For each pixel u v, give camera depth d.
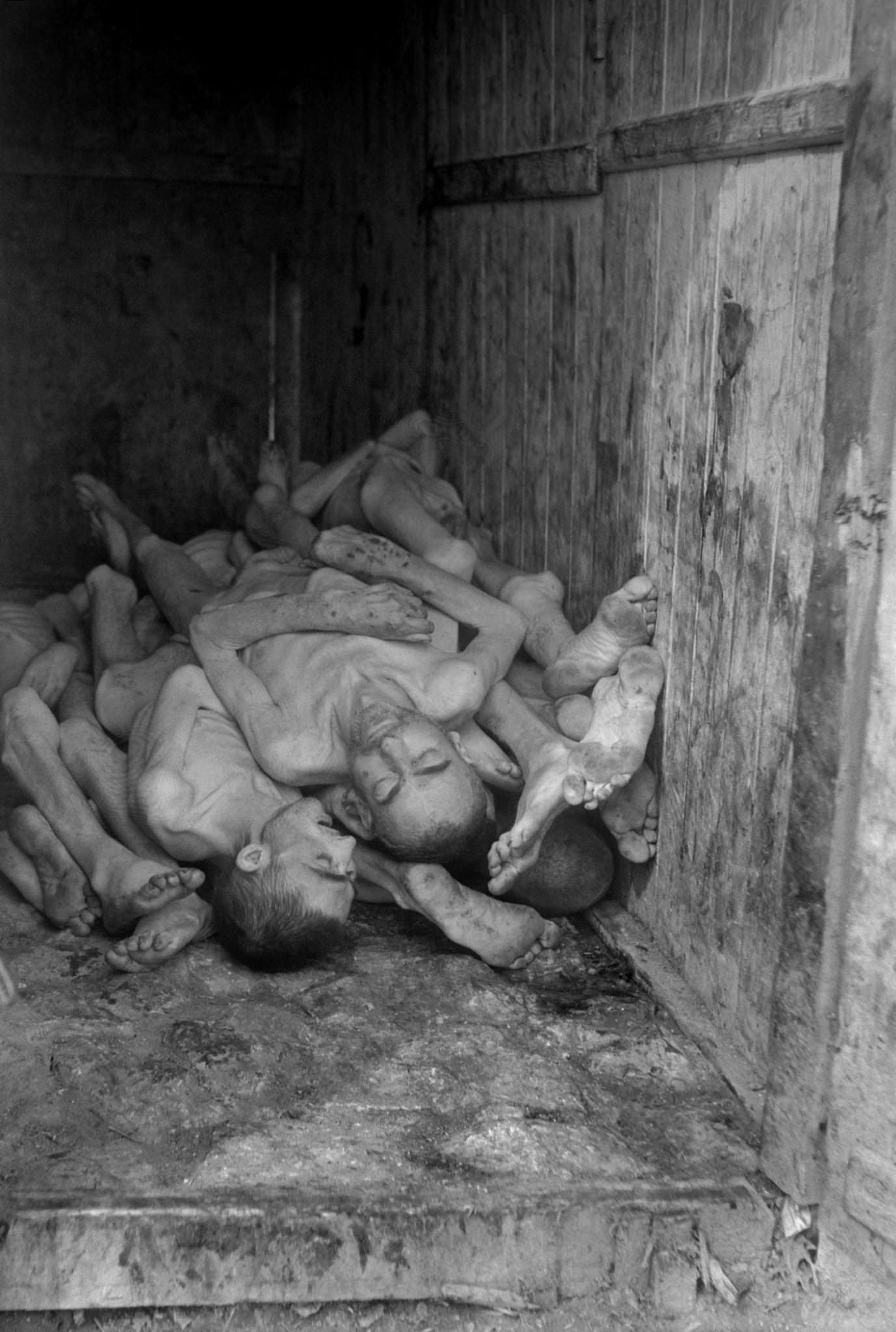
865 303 2.41
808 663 2.60
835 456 2.51
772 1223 2.71
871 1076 2.54
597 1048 3.26
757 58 2.92
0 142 6.12
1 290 6.26
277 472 5.22
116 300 6.42
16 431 6.39
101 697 4.34
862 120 2.40
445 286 5.17
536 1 4.23
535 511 4.52
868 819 2.51
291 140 6.53
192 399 6.61
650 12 3.47
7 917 3.75
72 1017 3.21
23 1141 2.84
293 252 6.62
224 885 3.59
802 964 2.66
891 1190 2.51
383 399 5.84
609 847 3.94
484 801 3.62
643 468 3.67
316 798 3.91
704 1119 2.98
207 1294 2.60
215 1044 3.13
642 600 3.62
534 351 4.45
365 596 3.90
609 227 3.83
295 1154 2.81
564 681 3.79
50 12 6.09
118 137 6.28
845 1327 2.61
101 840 3.70
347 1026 3.28
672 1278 2.68
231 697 3.94
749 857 3.13
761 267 2.96
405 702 3.73
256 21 6.34
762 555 3.00
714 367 3.21
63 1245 2.57
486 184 4.67
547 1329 2.63
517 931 3.62
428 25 5.14
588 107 3.91
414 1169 2.78
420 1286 2.64
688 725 3.45
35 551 6.51
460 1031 3.27
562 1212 2.66
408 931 3.84
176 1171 2.76
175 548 5.02
